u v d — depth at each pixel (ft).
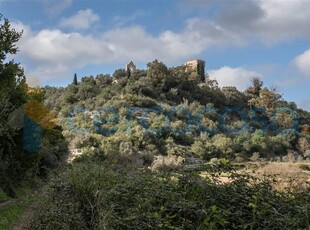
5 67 73.46
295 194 16.93
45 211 29.30
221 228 16.47
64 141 129.18
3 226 37.11
